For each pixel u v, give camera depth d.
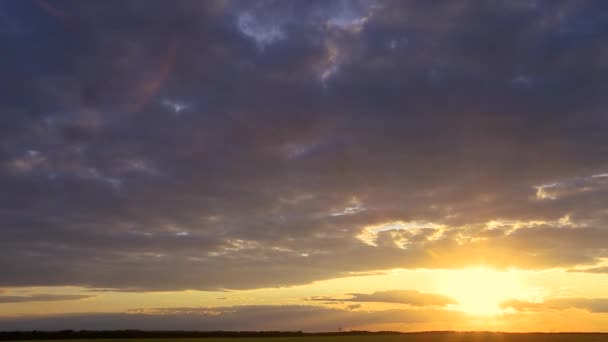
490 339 101.06
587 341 95.12
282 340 100.56
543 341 93.56
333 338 110.62
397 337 111.19
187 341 97.44
